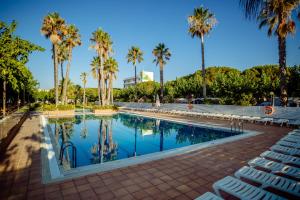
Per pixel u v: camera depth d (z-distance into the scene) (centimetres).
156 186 455
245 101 1892
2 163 608
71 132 1423
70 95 6094
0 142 709
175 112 2480
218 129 1313
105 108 2775
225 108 1997
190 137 1258
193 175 517
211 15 2338
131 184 464
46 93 7788
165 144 1071
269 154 586
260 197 320
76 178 495
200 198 306
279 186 371
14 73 760
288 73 1958
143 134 1360
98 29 2961
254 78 2183
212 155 689
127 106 4141
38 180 485
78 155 849
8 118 1420
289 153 601
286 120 1359
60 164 598
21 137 996
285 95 1536
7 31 714
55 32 2359
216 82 2389
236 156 677
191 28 2434
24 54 741
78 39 2727
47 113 2361
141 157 662
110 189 439
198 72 4794
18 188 445
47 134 1075
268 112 1587
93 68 3944
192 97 2992
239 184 364
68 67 2733
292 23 1404
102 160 780
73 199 398
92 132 1425
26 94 4244
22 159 648
